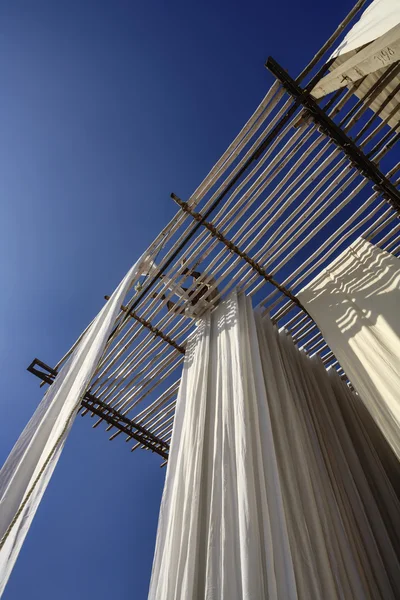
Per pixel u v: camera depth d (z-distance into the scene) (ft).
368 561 7.39
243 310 11.22
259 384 8.89
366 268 10.32
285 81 7.50
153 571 6.38
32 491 4.36
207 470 7.73
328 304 10.70
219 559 5.68
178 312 12.12
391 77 7.45
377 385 8.19
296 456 7.86
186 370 11.47
